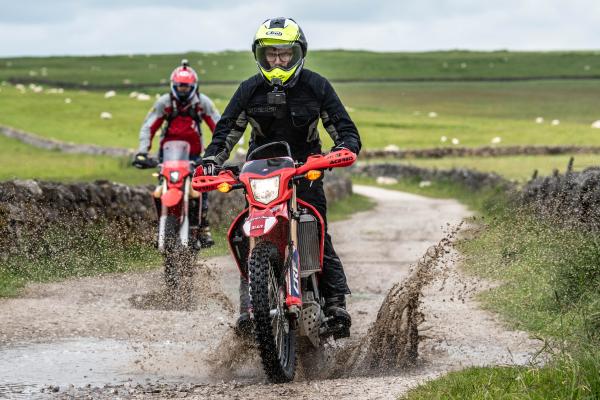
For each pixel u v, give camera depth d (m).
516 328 11.99
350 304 15.23
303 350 9.83
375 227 31.86
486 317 12.92
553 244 13.23
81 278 15.53
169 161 15.03
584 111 142.38
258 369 9.89
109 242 17.27
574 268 12.35
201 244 15.64
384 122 119.56
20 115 106.50
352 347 10.38
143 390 8.32
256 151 9.46
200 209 15.40
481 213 33.06
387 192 63.16
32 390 8.29
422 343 11.30
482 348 10.89
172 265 13.87
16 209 16.69
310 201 9.77
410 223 33.22
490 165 66.25
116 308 13.14
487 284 14.60
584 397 6.84
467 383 7.51
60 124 98.62
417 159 87.12
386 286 17.59
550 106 151.12
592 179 18.03
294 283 8.90
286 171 8.94
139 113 113.62
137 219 20.89
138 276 15.56
